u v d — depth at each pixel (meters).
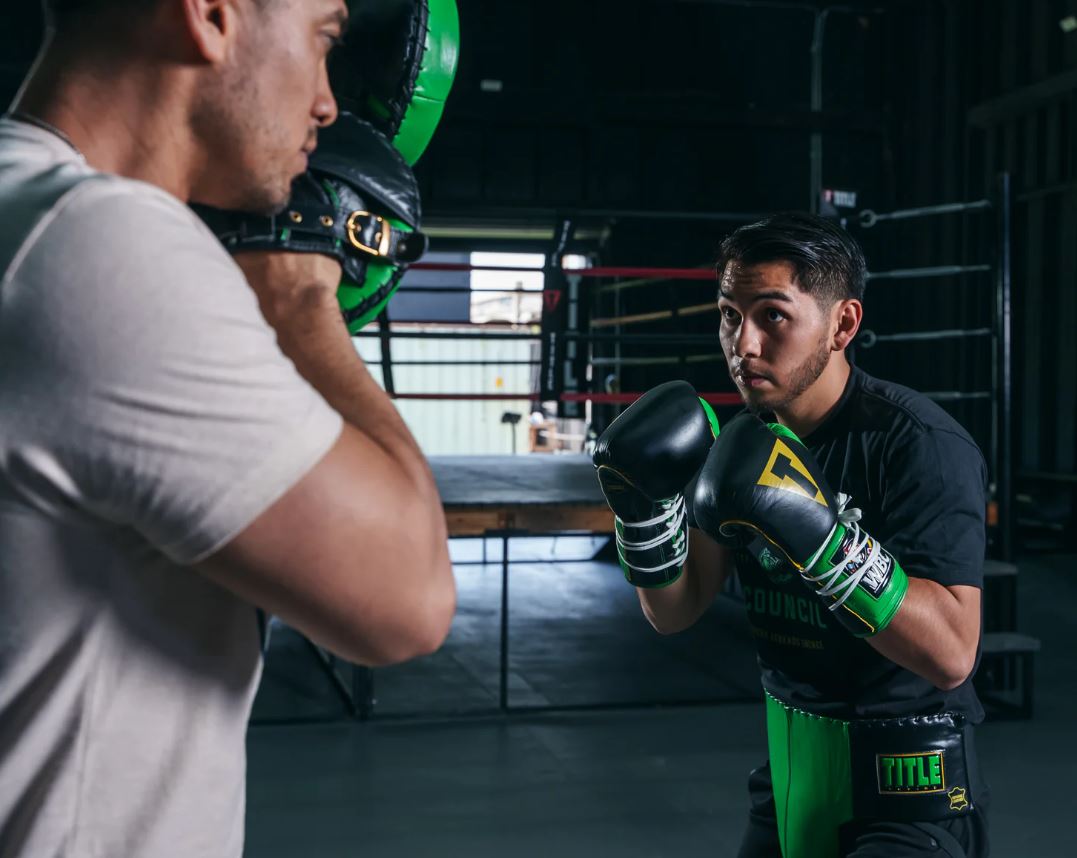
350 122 0.79
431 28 0.82
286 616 0.64
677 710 4.36
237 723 0.69
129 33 0.64
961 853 1.36
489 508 4.68
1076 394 7.76
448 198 8.01
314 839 3.09
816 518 1.22
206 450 0.58
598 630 5.85
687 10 8.27
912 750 1.37
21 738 0.62
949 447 1.36
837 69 8.59
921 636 1.25
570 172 8.18
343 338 0.72
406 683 4.78
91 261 0.57
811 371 1.37
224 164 0.68
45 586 0.61
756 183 8.47
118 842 0.64
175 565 0.65
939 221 8.47
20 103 0.67
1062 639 5.70
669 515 1.41
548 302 6.10
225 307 0.60
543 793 3.46
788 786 1.48
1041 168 7.90
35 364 0.57
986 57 8.37
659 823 3.23
